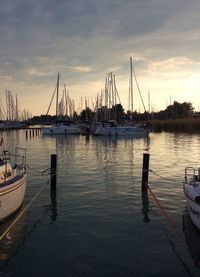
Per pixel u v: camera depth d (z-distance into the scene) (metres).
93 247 11.24
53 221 13.65
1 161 14.82
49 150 43.03
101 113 87.94
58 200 16.62
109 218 13.97
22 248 11.21
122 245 11.38
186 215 14.30
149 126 79.56
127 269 9.84
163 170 25.67
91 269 9.85
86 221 13.63
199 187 13.51
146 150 40.16
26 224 13.32
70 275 9.53
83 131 80.62
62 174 23.77
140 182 20.80
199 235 12.21
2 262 10.31
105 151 41.12
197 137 65.56
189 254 10.77
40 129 92.38
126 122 75.62
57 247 11.27
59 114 92.88
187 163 29.84
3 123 104.88
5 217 13.45
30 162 30.69
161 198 16.91
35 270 9.83
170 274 9.59
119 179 21.81
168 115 131.88
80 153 38.97
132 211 14.86
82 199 16.80
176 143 52.28
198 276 9.50
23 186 15.13
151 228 12.86
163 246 11.32
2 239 11.89
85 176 22.95
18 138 69.88
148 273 9.62
